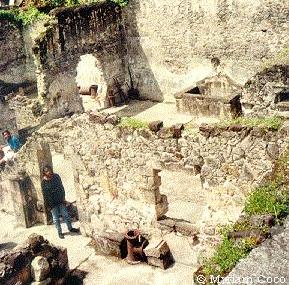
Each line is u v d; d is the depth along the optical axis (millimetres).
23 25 23938
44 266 9125
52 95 20797
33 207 12305
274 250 5172
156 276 9672
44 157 11977
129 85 23828
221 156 9156
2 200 13055
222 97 19016
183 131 9414
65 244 11203
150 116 21344
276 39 19328
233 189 9266
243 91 12828
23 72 24625
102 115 10195
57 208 11438
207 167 9375
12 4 26156
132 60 23422
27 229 12188
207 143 9195
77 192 11234
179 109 20438
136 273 9828
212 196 9586
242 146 8898
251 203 6352
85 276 9922
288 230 5543
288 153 7590
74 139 10742
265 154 8719
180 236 9922
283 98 12461
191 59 21766
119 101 23359
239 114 18656
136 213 10438
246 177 9039
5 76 23984
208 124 9180
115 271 9977
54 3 23656
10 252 8984
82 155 10773
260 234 5531
